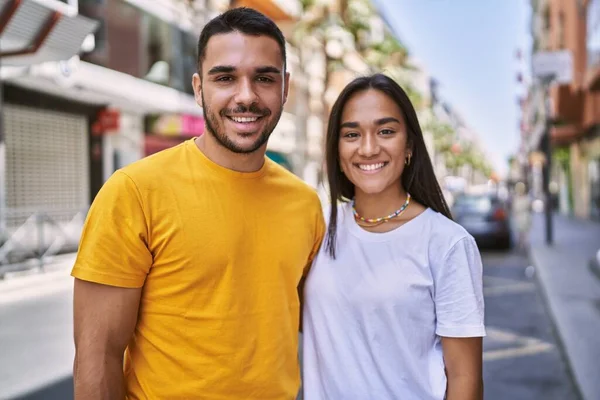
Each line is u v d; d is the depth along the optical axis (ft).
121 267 4.93
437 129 148.56
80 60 34.83
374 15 63.41
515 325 20.57
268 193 5.65
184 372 5.14
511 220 75.56
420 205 6.25
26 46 21.93
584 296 23.81
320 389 6.18
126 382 5.40
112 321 4.95
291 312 5.77
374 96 5.96
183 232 5.09
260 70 5.25
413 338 5.66
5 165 33.22
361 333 5.82
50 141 36.78
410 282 5.64
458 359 5.56
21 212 32.99
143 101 40.04
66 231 35.76
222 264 5.20
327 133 6.37
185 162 5.38
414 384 5.63
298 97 73.46
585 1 46.29
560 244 45.55
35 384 13.84
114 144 41.81
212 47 5.28
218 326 5.16
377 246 5.88
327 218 6.56
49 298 23.89
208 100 5.33
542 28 92.22
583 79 49.06
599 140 62.28
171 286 5.12
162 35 43.91
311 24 59.11
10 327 19.22
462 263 5.54
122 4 39.14
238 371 5.24
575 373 13.93
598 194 66.44
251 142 5.30
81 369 4.90
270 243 5.53
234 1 53.83
